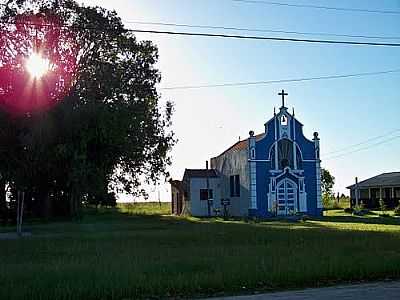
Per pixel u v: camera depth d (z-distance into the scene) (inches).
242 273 557.0
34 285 501.7
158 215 2578.7
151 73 1983.3
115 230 1347.2
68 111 1616.6
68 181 1818.4
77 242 971.9
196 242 945.5
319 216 2225.6
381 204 2568.9
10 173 1505.9
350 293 484.1
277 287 525.3
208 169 2650.1
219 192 2598.4
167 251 783.7
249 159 2293.3
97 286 492.7
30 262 684.1
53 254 783.7
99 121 1705.2
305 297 469.1
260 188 2287.2
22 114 1512.1
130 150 1884.8
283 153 2326.5
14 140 1496.1
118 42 1926.7
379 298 458.3
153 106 2042.3
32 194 2062.0
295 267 585.6
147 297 483.8
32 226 1628.9
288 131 2333.9
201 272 569.0
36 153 1525.6
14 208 2032.5
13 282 521.0
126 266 611.2
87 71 1801.2
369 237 988.6
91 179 1776.6
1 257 751.1
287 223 1697.8
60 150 1595.7
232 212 2469.2
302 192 2317.9
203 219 2098.9
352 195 3051.2
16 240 1056.2
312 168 2351.1
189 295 492.1
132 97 1929.1
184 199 2640.3
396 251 751.7
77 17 1843.0
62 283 506.9
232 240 976.9
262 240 962.1
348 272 569.3
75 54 1815.9
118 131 1774.1
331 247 804.0
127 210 3048.7
